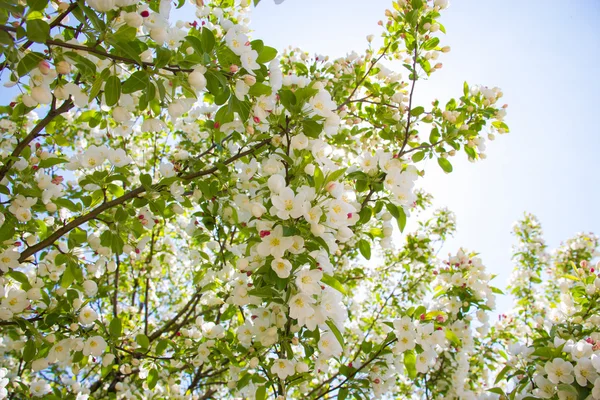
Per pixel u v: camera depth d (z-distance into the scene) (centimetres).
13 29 158
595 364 224
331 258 456
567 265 675
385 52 381
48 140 395
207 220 343
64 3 200
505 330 545
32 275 351
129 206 295
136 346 381
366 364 296
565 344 254
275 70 241
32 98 197
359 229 315
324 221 209
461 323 407
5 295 255
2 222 252
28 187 274
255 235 238
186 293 681
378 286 654
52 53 181
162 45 213
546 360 262
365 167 271
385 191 274
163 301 713
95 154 294
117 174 289
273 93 251
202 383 523
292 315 214
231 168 371
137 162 536
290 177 254
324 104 243
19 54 174
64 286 276
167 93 213
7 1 151
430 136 340
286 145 262
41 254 313
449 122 341
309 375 285
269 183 221
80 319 281
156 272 569
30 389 364
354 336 562
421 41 356
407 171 285
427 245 554
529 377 266
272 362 282
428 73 354
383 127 389
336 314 235
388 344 295
